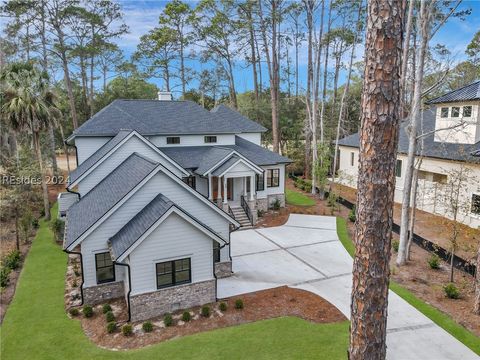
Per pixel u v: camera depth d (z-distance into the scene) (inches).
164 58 1940.2
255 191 964.0
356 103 1827.0
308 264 663.1
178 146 1008.9
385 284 252.1
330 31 1301.7
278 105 1660.9
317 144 1254.3
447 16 584.7
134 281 472.4
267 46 1423.5
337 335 434.9
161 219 471.5
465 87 907.4
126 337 438.3
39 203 1046.4
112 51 1898.4
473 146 840.9
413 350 407.5
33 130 912.9
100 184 697.0
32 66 973.8
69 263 681.0
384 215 244.1
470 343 418.6
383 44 227.6
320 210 1043.9
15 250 719.1
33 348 420.2
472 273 604.4
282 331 445.1
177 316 485.7
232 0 1480.1
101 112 975.6
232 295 544.7
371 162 240.4
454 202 617.3
